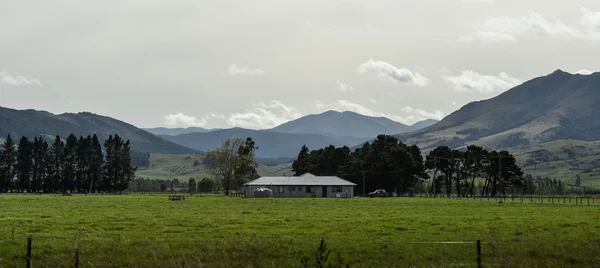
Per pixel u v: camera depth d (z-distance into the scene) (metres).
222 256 32.50
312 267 30.27
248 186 173.75
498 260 31.98
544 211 79.56
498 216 67.62
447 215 69.56
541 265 30.95
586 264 31.39
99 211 77.25
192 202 113.44
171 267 30.47
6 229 50.00
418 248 36.19
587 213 74.50
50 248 37.34
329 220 60.16
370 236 44.62
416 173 195.50
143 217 64.50
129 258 32.72
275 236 44.31
